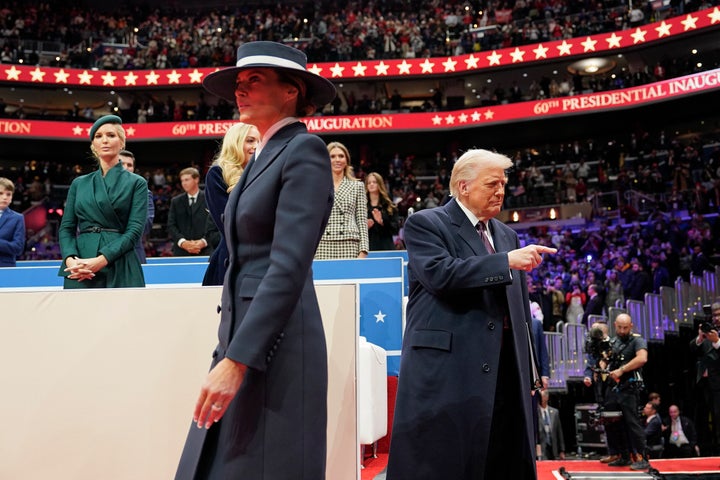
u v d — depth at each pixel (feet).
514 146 82.23
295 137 5.95
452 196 9.15
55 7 85.71
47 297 8.59
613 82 73.82
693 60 75.15
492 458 8.50
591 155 72.33
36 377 8.43
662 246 53.21
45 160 81.46
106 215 11.29
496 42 75.51
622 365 23.20
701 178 62.69
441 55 77.10
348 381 8.07
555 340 36.83
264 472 5.40
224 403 5.25
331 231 16.97
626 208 61.82
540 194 67.97
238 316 5.65
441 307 8.43
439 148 83.51
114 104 85.97
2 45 77.61
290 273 5.41
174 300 8.51
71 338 8.50
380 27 81.20
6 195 19.65
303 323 5.80
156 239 69.36
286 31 82.74
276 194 5.78
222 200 9.91
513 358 8.44
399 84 85.92
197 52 80.07
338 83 78.69
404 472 8.04
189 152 84.23
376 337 14.44
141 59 78.95
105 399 8.36
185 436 8.22
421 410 8.11
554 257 57.72
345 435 7.96
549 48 71.31
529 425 8.14
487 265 7.95
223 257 9.88
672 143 67.67
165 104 83.20
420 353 8.36
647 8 71.61
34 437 8.31
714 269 46.44
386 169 75.36
